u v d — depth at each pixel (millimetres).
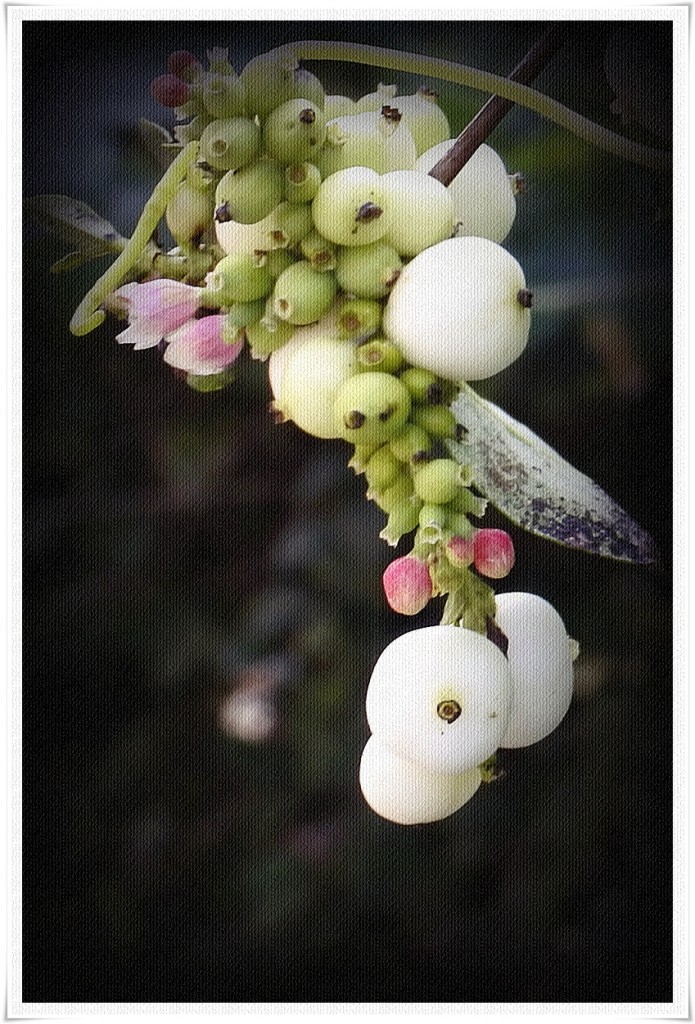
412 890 286
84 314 207
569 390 266
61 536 289
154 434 290
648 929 273
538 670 196
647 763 272
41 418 284
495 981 279
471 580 192
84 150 258
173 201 202
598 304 264
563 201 262
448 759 189
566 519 202
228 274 191
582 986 273
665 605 269
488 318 188
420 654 189
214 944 289
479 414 202
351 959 285
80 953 284
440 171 201
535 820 277
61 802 291
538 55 216
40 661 289
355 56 202
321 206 188
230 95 188
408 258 194
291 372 192
